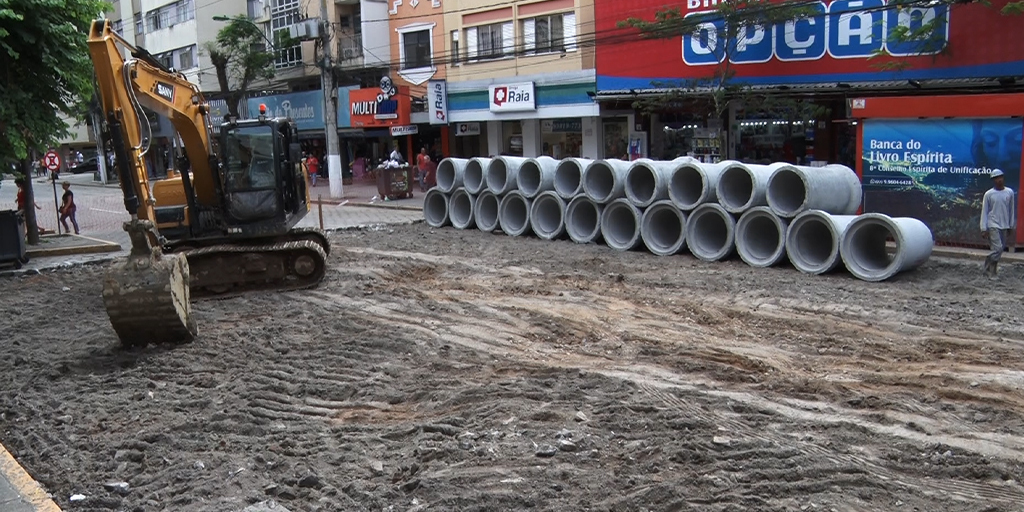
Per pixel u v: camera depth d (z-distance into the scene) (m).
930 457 6.43
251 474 6.38
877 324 10.64
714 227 16.33
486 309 12.04
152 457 6.82
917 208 16.78
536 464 6.38
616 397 7.87
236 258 13.65
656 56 26.12
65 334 11.62
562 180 18.64
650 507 5.63
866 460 6.39
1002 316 10.84
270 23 45.31
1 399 8.56
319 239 14.79
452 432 7.14
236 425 7.47
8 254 17.69
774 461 6.34
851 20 21.98
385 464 6.57
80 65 18.11
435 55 35.31
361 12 37.34
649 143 28.39
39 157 22.05
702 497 5.74
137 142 10.02
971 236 16.08
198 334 10.92
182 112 12.44
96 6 18.70
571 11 29.38
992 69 19.84
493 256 16.83
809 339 10.03
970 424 7.14
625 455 6.50
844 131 24.39
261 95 44.53
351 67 38.38
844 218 14.08
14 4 16.52
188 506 5.80
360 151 42.94
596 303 12.27
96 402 8.33
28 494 5.95
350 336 10.66
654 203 16.42
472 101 33.59
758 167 15.31
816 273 13.98
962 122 16.00
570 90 29.67
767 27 22.81
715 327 10.77
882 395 7.91
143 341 10.25
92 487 6.22
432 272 15.42
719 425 7.12
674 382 8.45
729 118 26.08
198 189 13.77
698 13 23.42
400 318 11.66
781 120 25.28
